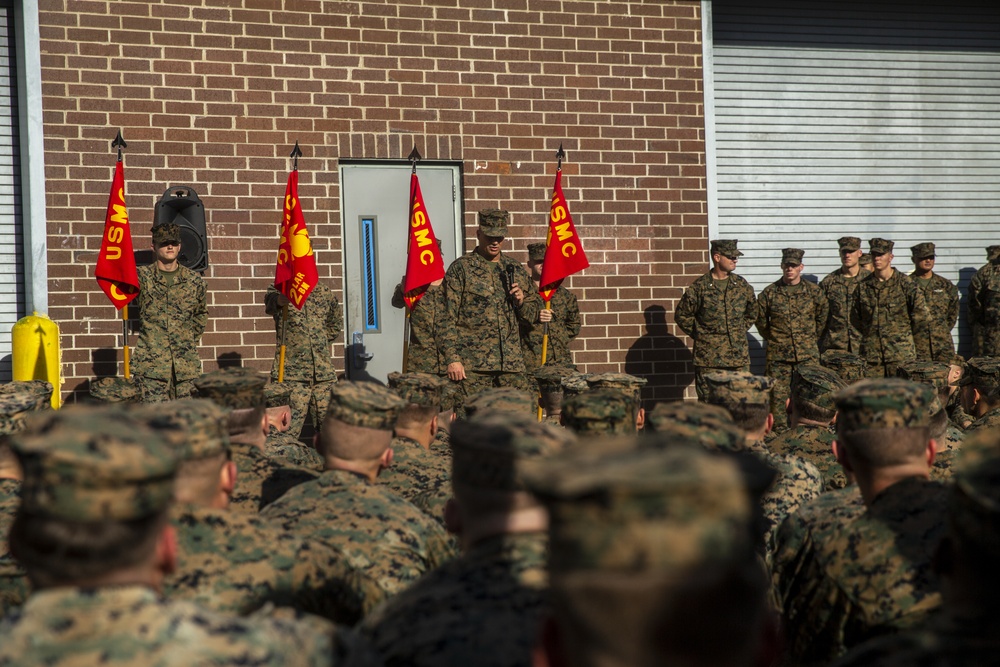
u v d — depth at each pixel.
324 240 8.72
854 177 10.77
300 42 8.66
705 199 9.66
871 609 2.59
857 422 2.77
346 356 8.90
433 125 8.97
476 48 9.09
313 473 3.77
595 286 9.37
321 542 2.66
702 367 9.43
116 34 8.25
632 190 9.46
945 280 10.59
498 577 1.96
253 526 2.53
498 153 9.13
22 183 8.26
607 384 6.23
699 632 1.19
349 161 8.84
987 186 11.12
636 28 9.50
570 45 9.32
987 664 1.51
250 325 8.52
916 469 2.76
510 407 4.09
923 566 2.57
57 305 8.10
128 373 7.68
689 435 2.91
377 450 3.29
